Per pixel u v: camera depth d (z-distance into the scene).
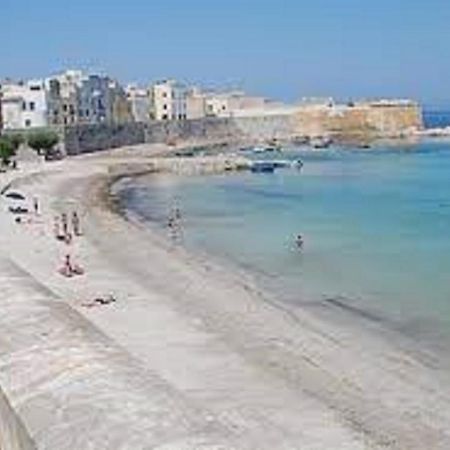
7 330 23.17
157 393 18.34
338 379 31.91
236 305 43.88
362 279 51.06
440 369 33.22
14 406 17.42
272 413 28.09
